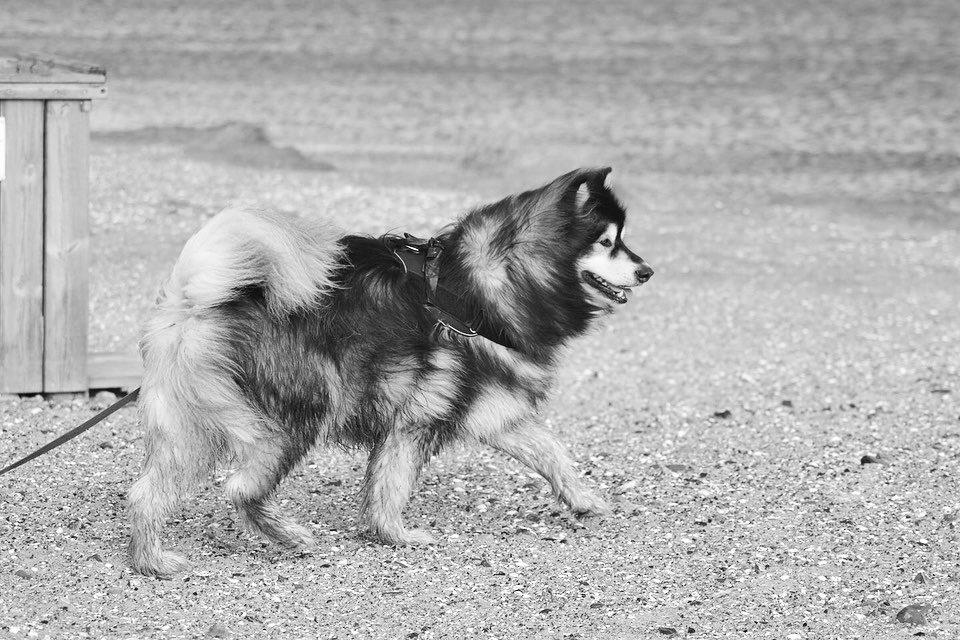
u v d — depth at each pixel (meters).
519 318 7.84
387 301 7.57
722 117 35.41
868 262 19.84
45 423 10.03
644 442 10.74
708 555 8.02
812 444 10.71
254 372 7.25
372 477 7.95
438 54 45.47
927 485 9.54
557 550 8.08
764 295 17.31
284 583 7.32
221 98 33.22
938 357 14.37
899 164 29.62
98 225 17.45
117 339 12.84
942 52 50.66
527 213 7.87
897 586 7.50
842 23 60.38
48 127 10.13
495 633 6.73
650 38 53.06
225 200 19.53
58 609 6.76
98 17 47.66
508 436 8.36
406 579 7.47
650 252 19.70
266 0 59.66
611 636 6.73
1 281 10.27
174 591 7.10
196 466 7.25
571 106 35.91
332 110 32.81
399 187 22.44
